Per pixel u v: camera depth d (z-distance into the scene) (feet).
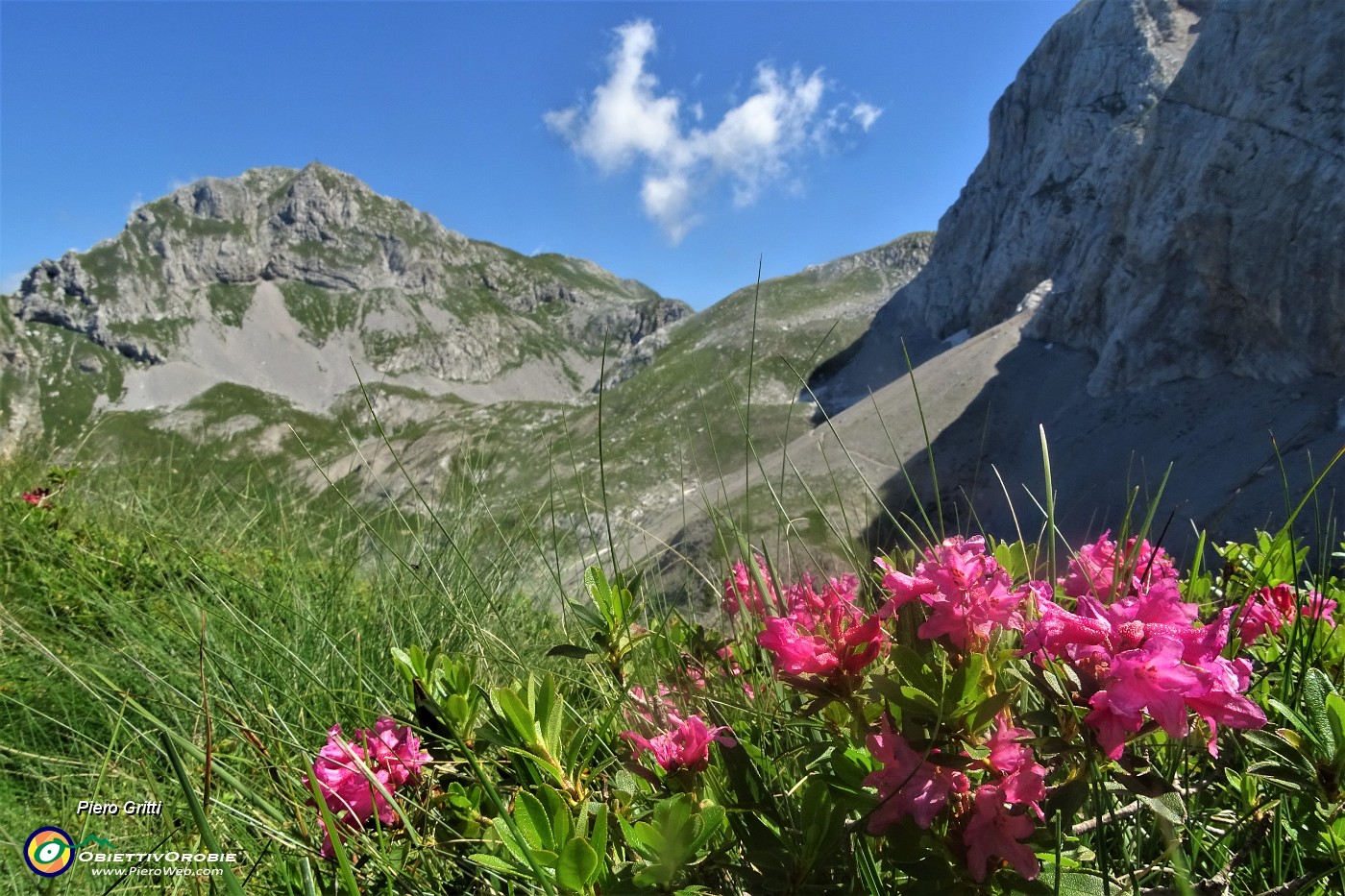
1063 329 132.16
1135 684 3.27
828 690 4.28
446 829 5.37
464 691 5.98
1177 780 5.13
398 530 12.51
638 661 7.67
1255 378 95.25
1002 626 4.09
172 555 13.42
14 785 6.86
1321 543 6.88
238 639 9.24
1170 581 3.78
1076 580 5.41
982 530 6.31
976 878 3.42
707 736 4.69
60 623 9.59
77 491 19.01
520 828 3.88
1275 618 6.14
